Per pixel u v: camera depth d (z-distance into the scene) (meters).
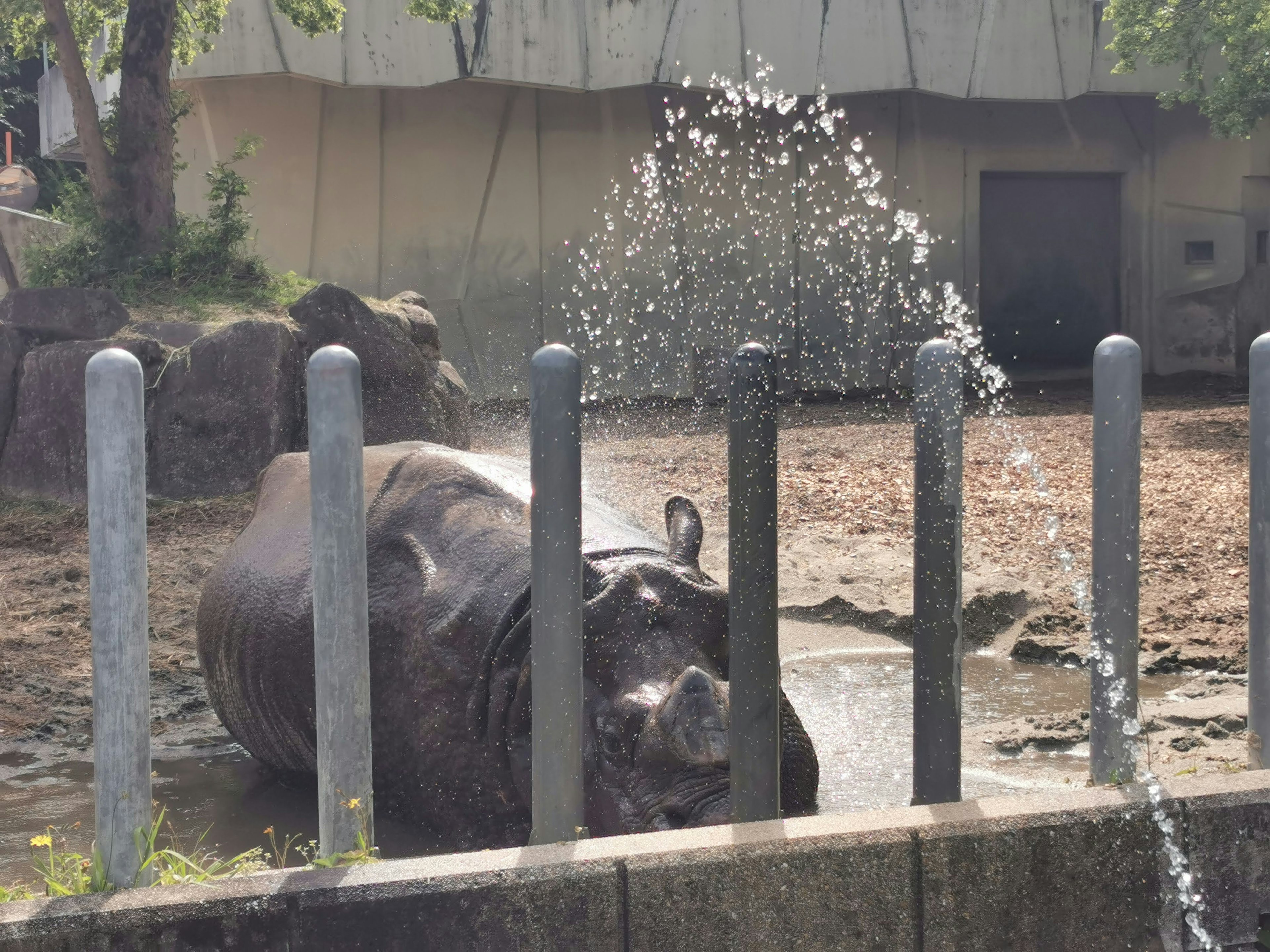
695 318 22.44
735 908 2.92
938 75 21.25
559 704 3.09
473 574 4.35
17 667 7.09
